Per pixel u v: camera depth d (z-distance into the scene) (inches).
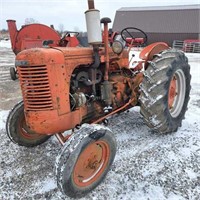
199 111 175.3
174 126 132.7
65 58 94.6
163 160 112.6
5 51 651.5
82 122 114.0
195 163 110.2
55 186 97.4
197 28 1045.2
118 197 90.7
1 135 142.9
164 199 88.8
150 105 118.9
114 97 127.3
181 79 141.4
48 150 124.8
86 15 95.3
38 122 92.0
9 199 90.9
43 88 89.5
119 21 1226.6
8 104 203.0
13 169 109.1
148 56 136.9
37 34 294.0
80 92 106.4
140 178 100.7
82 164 90.0
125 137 135.8
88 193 92.7
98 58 106.6
